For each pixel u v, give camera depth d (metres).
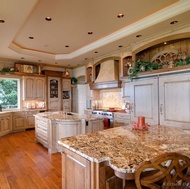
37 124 4.53
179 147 1.42
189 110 3.23
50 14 3.22
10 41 4.10
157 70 3.72
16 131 5.99
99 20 3.54
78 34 4.32
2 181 2.54
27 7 2.57
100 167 1.22
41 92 6.72
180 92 3.38
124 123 4.72
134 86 4.41
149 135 1.84
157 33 3.91
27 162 3.26
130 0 2.80
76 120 3.56
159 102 3.76
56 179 2.60
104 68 5.89
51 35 4.35
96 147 1.43
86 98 6.93
